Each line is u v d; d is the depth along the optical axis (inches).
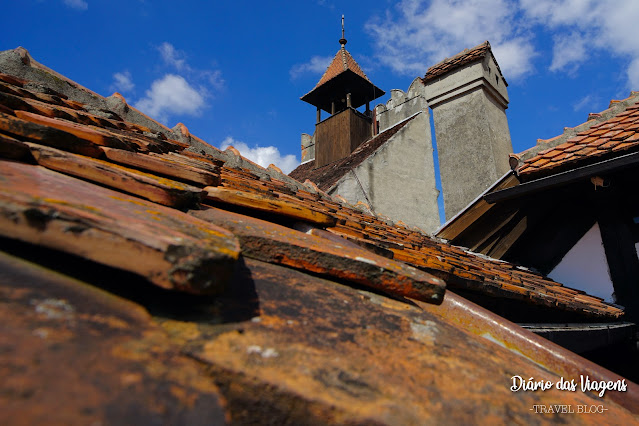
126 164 72.9
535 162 198.8
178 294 36.3
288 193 148.9
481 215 213.3
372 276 52.8
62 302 29.0
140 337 28.9
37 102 93.7
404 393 31.4
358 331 40.6
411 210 591.2
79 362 23.5
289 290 46.1
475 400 33.7
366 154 630.5
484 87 316.5
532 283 169.8
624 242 189.2
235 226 57.1
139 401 22.7
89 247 31.7
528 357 59.0
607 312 168.7
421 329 46.2
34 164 55.4
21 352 22.4
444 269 99.5
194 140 171.8
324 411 27.3
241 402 27.7
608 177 169.8
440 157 328.2
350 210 201.8
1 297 26.6
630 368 174.6
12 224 31.7
